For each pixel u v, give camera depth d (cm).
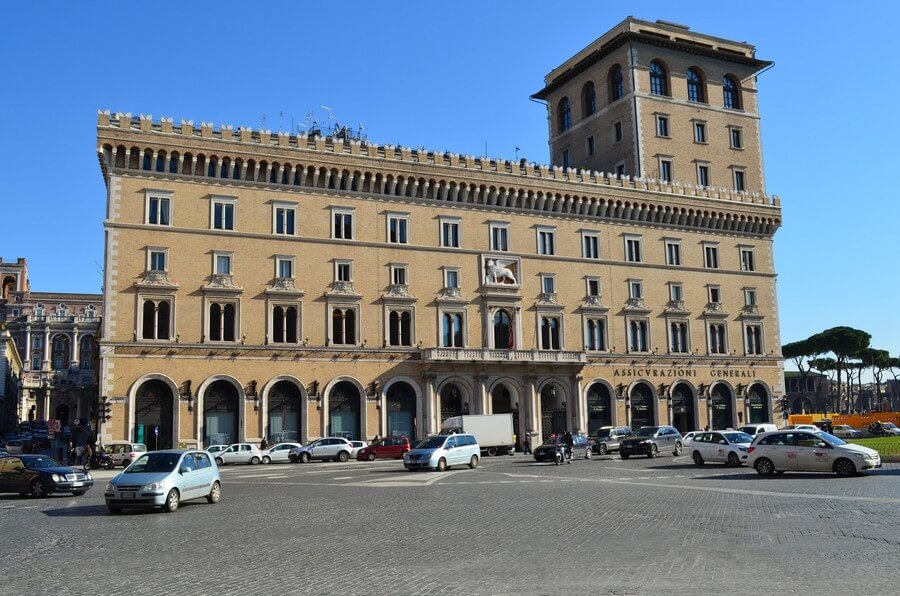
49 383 19588
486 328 8362
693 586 1515
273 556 1973
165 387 7075
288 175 7750
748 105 10619
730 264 9912
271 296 7500
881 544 1938
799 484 3566
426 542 2148
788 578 1570
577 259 8950
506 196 8681
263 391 7356
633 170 9712
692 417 9375
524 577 1636
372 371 7825
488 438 7631
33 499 3756
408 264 8125
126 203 7119
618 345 9038
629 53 9888
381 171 8069
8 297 19862
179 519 2798
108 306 6925
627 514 2655
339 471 5569
